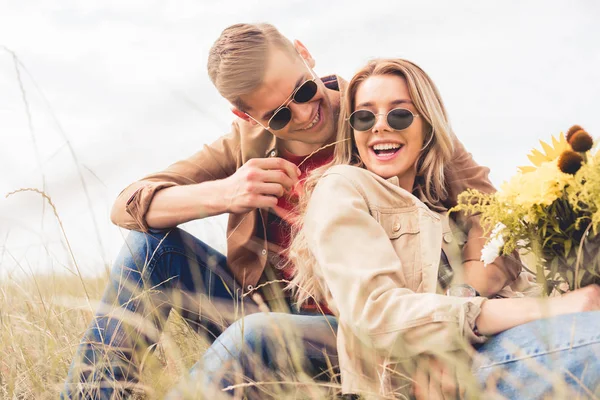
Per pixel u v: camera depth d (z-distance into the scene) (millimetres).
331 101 3027
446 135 2494
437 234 2227
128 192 2801
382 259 2049
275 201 2604
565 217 1938
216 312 2654
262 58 2861
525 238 2008
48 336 2555
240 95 2904
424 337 1848
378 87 2463
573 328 1691
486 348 1841
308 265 2305
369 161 2479
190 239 2812
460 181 2646
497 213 1999
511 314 1843
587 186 1856
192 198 2666
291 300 2662
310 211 2221
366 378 1975
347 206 2129
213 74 2977
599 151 1913
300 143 3027
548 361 1710
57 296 2803
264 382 1957
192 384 2051
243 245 2791
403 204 2270
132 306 2547
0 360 2494
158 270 2703
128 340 2451
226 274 2824
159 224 2711
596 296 1878
